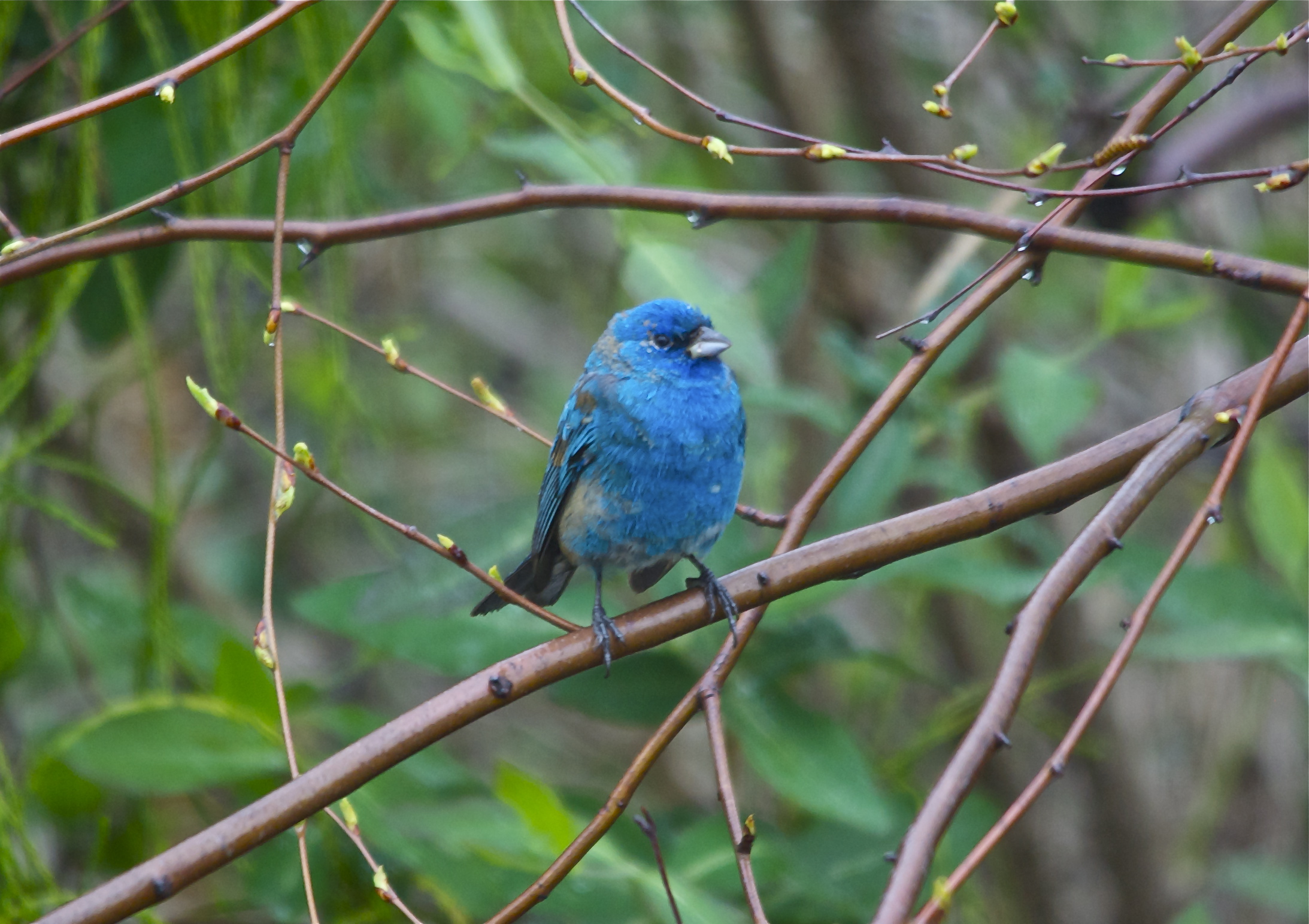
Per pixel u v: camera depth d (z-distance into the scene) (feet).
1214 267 20.81
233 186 31.24
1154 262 21.17
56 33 30.89
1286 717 46.75
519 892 27.96
